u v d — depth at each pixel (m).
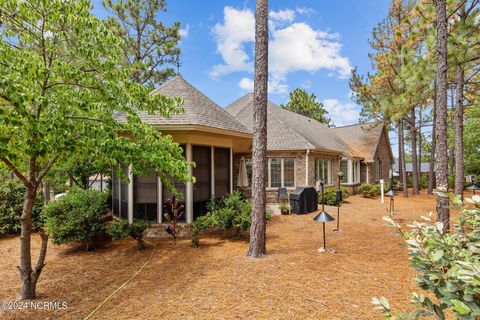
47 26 4.32
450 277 1.97
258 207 6.29
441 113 6.71
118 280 5.32
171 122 8.05
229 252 6.75
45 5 4.07
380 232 8.67
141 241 7.36
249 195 15.23
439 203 6.38
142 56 17.19
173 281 5.11
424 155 42.59
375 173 23.64
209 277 5.19
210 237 8.44
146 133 5.03
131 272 5.73
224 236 8.50
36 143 3.81
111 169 10.09
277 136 16.39
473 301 1.75
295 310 3.88
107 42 4.55
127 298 4.48
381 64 14.98
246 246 7.27
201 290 4.64
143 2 16.66
